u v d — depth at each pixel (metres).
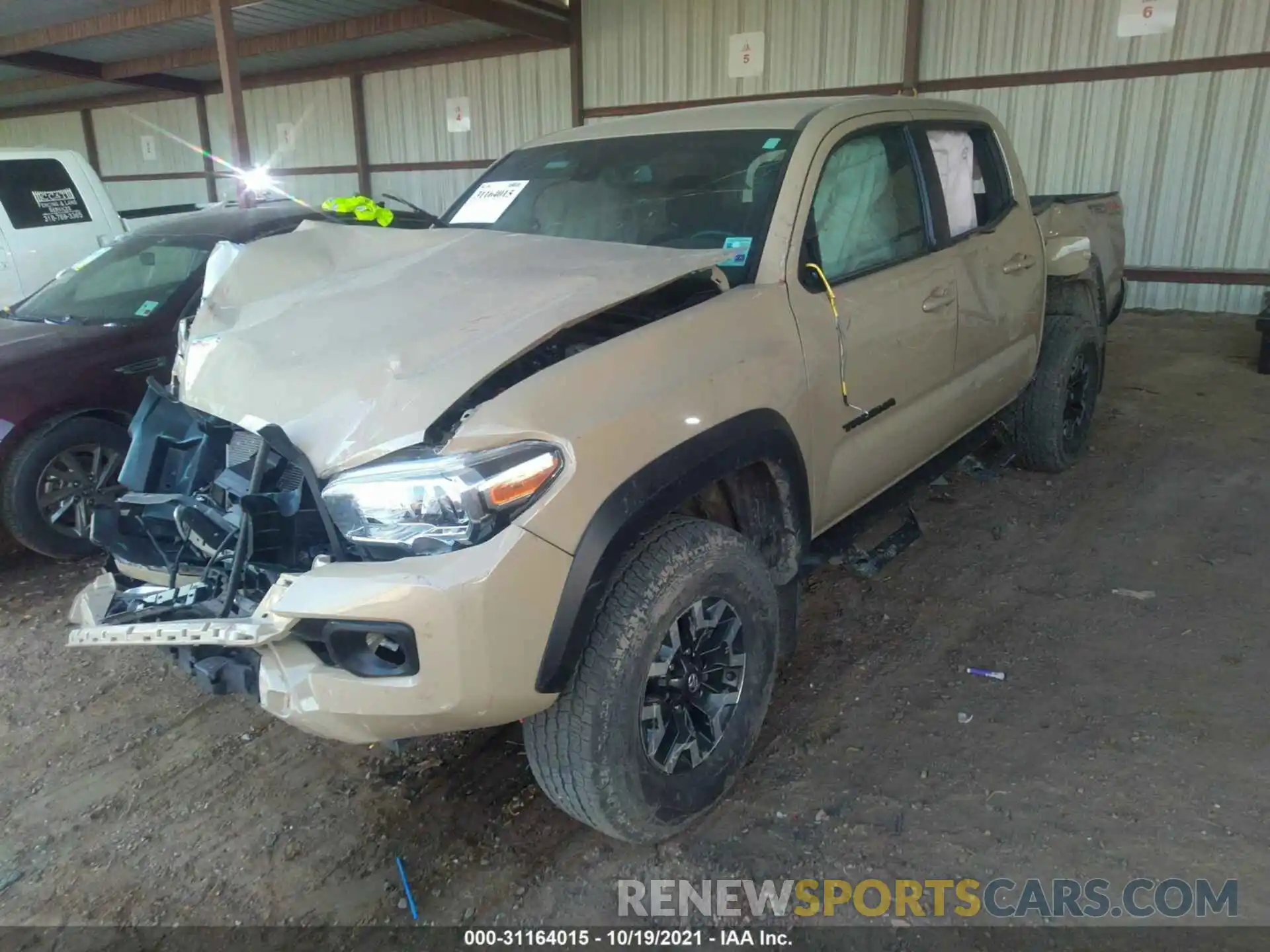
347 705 2.00
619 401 2.20
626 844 2.49
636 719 2.22
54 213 7.03
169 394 2.75
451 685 1.95
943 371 3.60
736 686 2.56
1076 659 3.27
